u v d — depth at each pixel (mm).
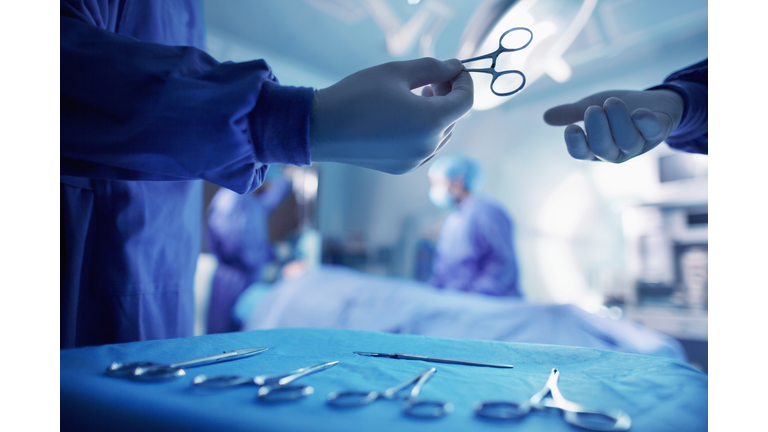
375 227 4656
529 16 1188
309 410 276
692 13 2840
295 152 430
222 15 3111
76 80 415
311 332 594
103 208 654
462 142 4238
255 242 3447
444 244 3158
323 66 3779
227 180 451
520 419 265
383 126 423
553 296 3646
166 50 457
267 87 431
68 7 484
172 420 270
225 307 3334
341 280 2555
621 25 3018
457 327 1951
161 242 765
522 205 3869
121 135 409
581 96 3605
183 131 403
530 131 3869
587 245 3504
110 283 667
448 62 517
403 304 2207
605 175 3455
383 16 2209
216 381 328
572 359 456
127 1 701
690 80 707
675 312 2914
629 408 291
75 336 614
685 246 2957
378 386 338
